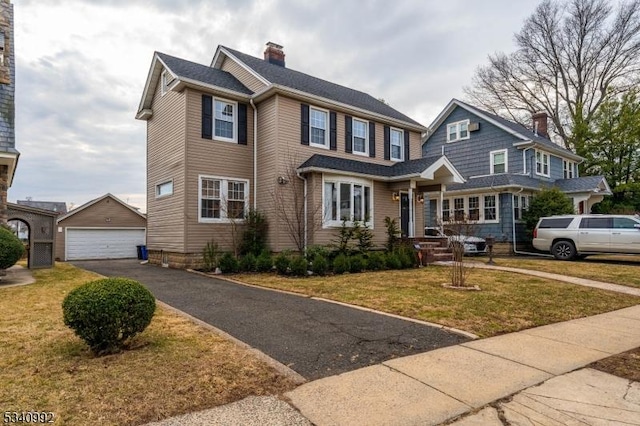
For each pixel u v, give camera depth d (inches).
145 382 130.8
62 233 903.7
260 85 533.6
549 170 877.2
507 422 111.2
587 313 254.7
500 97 1206.3
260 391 128.1
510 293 309.1
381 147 644.7
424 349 175.9
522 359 164.4
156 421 107.5
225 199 516.1
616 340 194.4
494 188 734.5
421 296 291.7
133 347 165.9
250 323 213.2
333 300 277.4
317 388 131.8
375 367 152.4
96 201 947.3
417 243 562.9
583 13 1061.8
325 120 573.6
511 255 698.2
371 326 210.5
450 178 606.5
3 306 248.1
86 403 115.8
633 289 345.4
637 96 964.0
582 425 110.0
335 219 528.4
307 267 417.1
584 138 1023.0
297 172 521.7
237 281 375.6
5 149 409.4
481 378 143.1
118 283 164.1
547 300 287.4
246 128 542.3
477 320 227.0
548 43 1117.1
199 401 119.6
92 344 157.0
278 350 169.5
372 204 576.7
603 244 549.0
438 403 122.2
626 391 133.3
